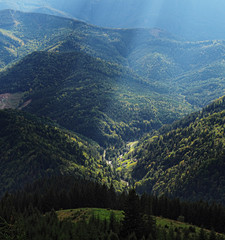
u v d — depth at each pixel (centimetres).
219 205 15275
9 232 8588
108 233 11162
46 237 10794
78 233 10825
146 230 11075
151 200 16000
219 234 13088
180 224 13862
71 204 16338
